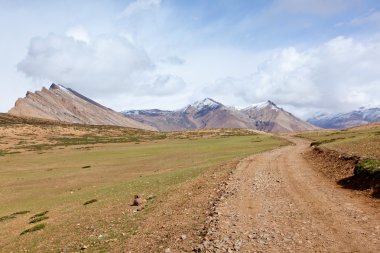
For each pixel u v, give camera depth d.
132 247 17.22
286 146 94.44
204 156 81.88
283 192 25.39
